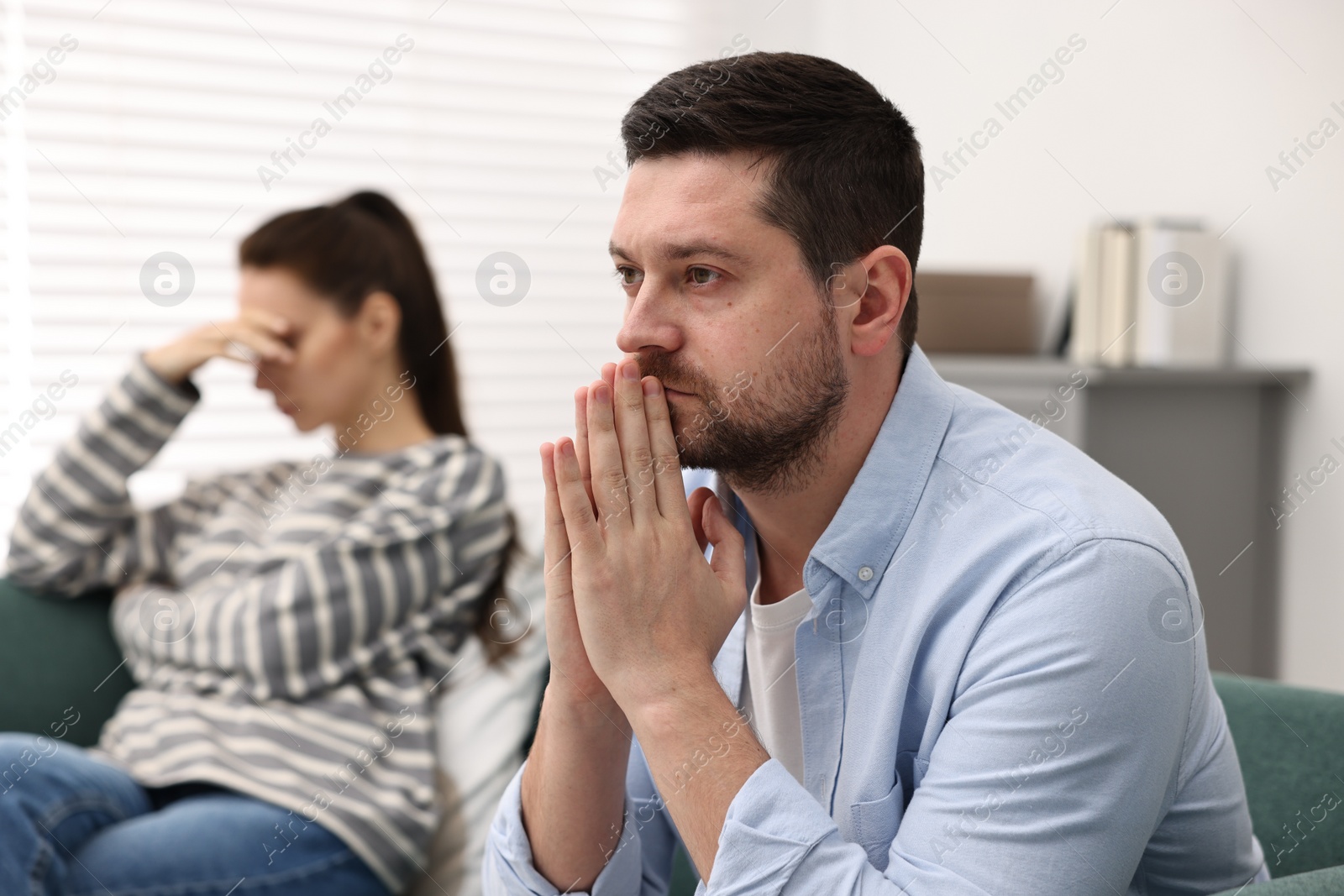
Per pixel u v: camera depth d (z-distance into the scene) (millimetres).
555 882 795
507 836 809
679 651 709
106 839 1175
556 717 780
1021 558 677
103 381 2068
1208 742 731
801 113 706
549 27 2482
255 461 2182
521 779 832
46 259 2037
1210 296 1685
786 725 808
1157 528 683
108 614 1496
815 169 707
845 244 729
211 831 1192
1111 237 1725
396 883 1248
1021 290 2035
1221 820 743
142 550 1499
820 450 746
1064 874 617
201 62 2186
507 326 2477
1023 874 616
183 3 2164
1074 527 668
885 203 752
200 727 1316
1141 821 638
